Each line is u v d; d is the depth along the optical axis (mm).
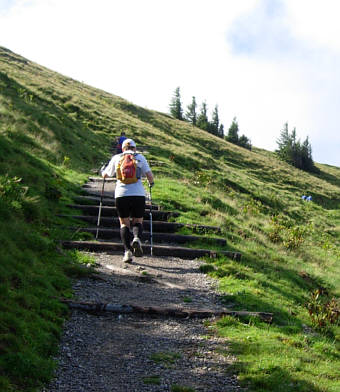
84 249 7820
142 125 36906
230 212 14461
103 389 3680
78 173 15242
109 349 4434
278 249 11883
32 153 13297
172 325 5254
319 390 4059
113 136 29078
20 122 17156
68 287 5801
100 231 8742
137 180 7090
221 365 4328
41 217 8289
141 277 6801
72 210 9977
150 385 3828
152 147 28906
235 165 44031
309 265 11375
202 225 10578
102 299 5680
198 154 32188
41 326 4355
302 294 8039
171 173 20594
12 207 7305
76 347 4363
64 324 4773
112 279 6547
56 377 3746
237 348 4723
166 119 53000
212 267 7871
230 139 97438
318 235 21906
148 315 5441
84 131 25844
